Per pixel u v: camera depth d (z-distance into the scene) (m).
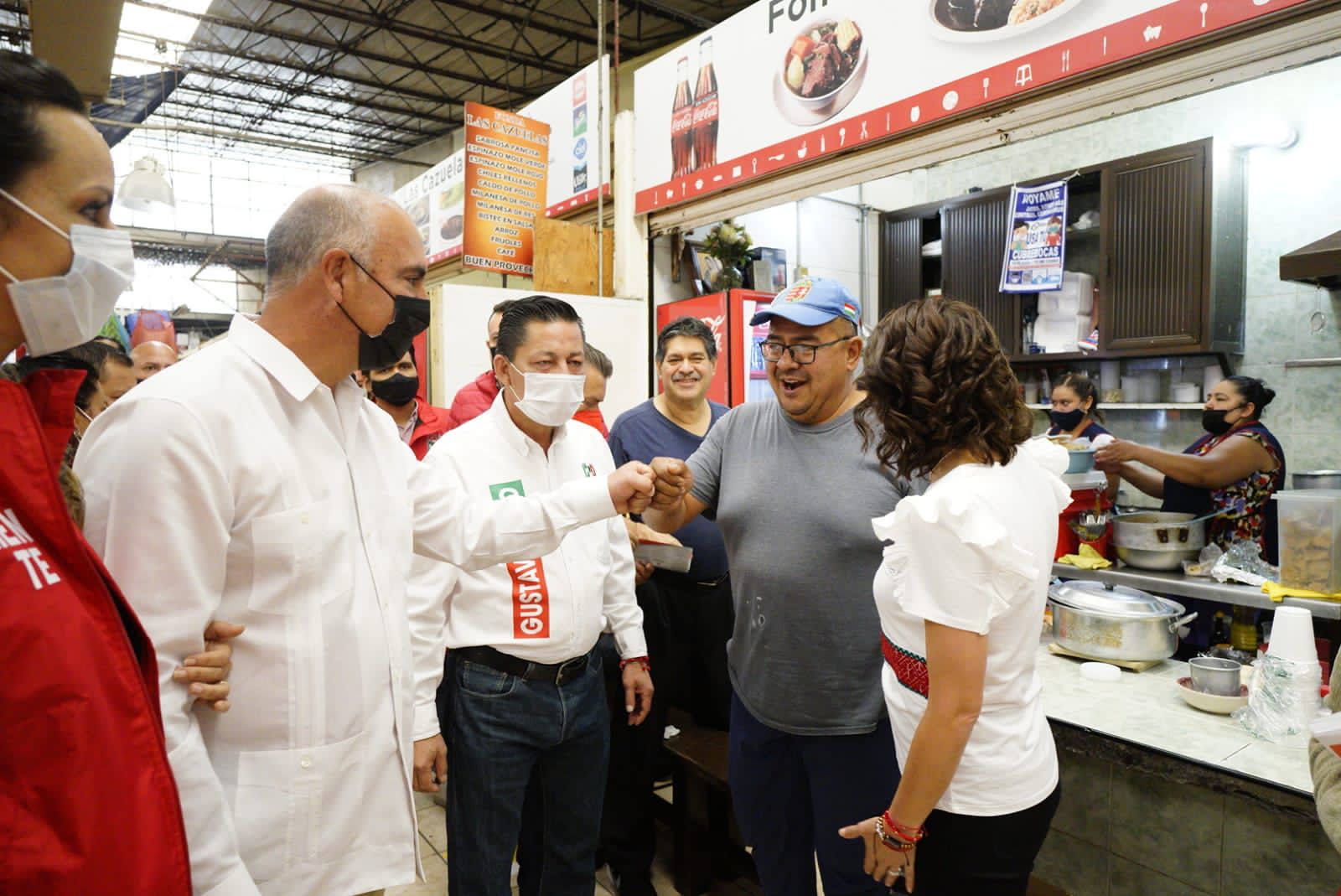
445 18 8.45
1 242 0.69
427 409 2.88
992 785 1.11
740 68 3.03
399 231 1.02
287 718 0.97
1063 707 1.80
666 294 3.75
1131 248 4.08
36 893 0.62
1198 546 2.31
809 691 1.49
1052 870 2.04
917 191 5.41
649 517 1.79
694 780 2.28
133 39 8.76
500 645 1.60
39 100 0.70
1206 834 1.76
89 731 0.65
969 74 2.28
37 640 0.63
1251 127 3.94
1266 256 3.96
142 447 0.86
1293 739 1.58
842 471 1.50
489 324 2.82
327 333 1.01
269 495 0.96
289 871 0.98
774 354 1.53
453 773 1.65
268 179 15.56
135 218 14.11
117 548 0.84
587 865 1.81
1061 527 2.50
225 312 17.59
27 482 0.67
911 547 1.07
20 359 0.96
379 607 1.08
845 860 1.49
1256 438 2.71
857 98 2.60
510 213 3.97
